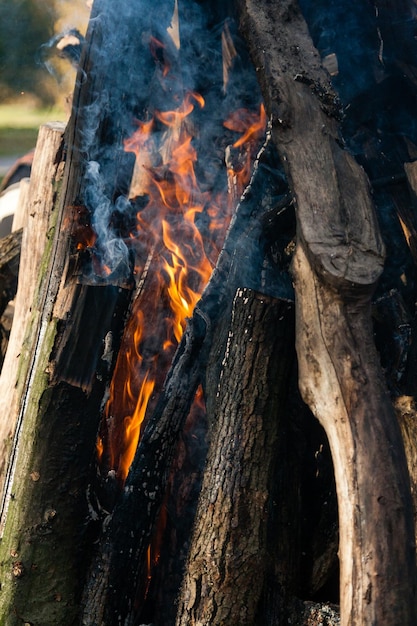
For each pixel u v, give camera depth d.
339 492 2.04
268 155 2.58
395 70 3.08
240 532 2.28
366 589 1.91
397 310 2.77
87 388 2.47
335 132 2.58
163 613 2.44
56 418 2.45
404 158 3.07
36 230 3.02
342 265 2.16
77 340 2.48
